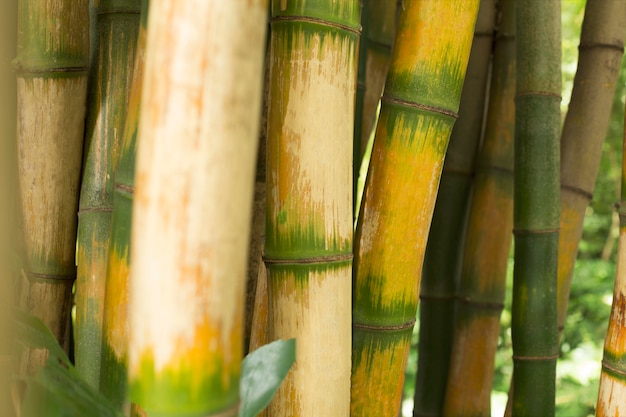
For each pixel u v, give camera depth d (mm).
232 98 1029
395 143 1403
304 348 1329
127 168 1253
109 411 1167
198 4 1021
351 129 1334
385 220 1414
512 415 1708
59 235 1444
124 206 1255
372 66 1811
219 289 1042
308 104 1303
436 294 2008
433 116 1394
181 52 1023
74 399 1152
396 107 1399
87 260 1408
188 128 1024
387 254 1419
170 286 1035
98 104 1409
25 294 1448
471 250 1980
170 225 1030
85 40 1416
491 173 1957
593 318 4914
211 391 1054
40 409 1145
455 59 1395
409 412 3961
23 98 1411
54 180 1428
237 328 1062
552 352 1680
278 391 1340
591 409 4016
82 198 1412
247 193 1046
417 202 1412
